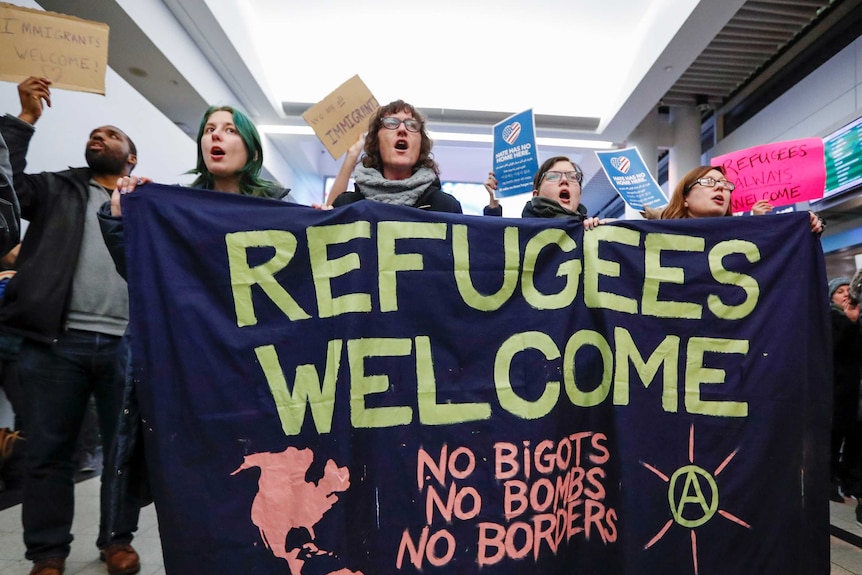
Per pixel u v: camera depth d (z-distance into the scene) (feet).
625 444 5.09
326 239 5.02
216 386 4.63
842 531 8.40
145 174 15.11
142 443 4.75
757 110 24.20
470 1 22.08
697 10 17.28
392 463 4.75
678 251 5.60
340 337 4.82
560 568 4.91
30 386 5.91
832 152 18.40
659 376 5.32
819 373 5.43
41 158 10.74
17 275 6.00
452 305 5.13
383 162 6.68
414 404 4.89
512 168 11.12
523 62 24.90
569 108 25.21
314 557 4.47
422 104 25.09
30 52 6.33
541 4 21.71
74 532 7.28
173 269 4.77
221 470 4.51
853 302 10.46
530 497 4.91
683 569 4.94
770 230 5.64
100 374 6.18
